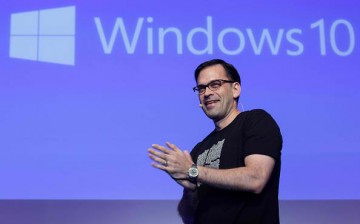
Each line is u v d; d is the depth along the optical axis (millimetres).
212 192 1434
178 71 2480
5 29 2488
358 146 2400
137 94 2441
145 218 2275
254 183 1298
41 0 2527
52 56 2471
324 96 2467
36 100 2412
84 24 2520
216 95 1521
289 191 2330
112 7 2545
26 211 2271
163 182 2324
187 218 1592
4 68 2441
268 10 2566
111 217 2277
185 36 2529
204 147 1570
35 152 2348
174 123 2414
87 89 2438
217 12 2561
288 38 2537
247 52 2512
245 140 1414
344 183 2352
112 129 2393
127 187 2320
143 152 2369
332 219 2295
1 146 2346
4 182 2305
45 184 2312
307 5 2576
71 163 2342
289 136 2404
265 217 1375
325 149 2393
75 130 2383
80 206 2287
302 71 2492
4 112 2389
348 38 2551
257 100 2455
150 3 2561
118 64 2477
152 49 2504
